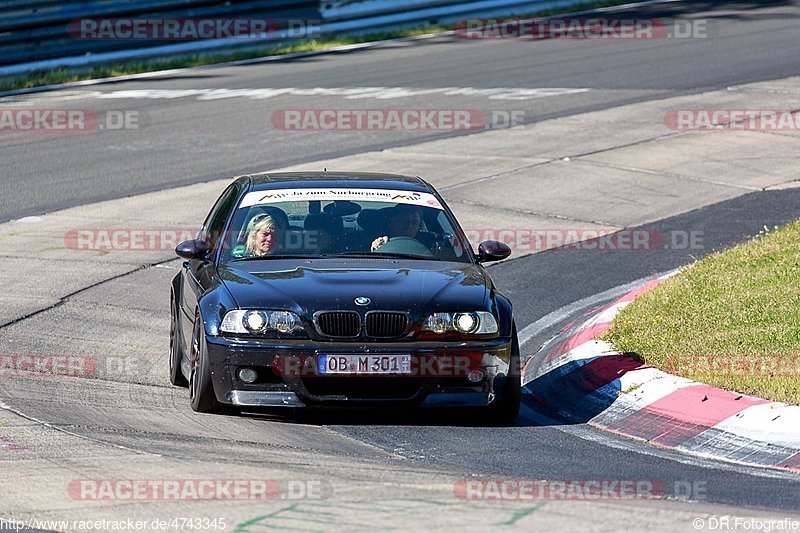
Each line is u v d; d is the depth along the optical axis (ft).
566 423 93.81
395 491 70.90
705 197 181.47
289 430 87.66
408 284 91.30
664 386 95.20
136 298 132.26
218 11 315.99
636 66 293.02
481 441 86.58
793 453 82.53
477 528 63.67
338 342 87.45
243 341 87.10
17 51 279.90
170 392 98.89
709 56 303.48
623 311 119.44
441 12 361.71
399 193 105.40
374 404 87.45
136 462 75.51
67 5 286.25
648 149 211.82
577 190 186.39
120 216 170.09
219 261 98.17
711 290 123.03
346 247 98.48
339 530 62.69
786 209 172.45
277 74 293.02
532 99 256.93
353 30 343.46
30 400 91.97
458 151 212.64
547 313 129.70
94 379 101.35
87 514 64.75
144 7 300.40
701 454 84.48
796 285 120.37
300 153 210.18
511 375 91.56
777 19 358.02
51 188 186.19
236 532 62.13
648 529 64.69
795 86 264.93
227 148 214.28
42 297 130.62
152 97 265.34
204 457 77.61
